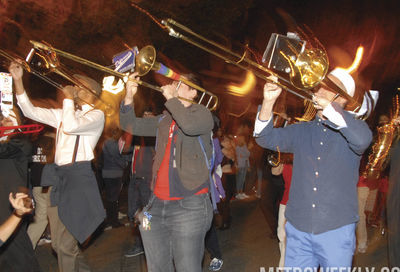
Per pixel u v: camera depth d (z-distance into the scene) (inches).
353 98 100.0
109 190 253.3
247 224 267.9
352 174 104.7
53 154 171.5
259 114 109.4
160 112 218.5
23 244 122.5
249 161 390.6
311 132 108.4
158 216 122.0
